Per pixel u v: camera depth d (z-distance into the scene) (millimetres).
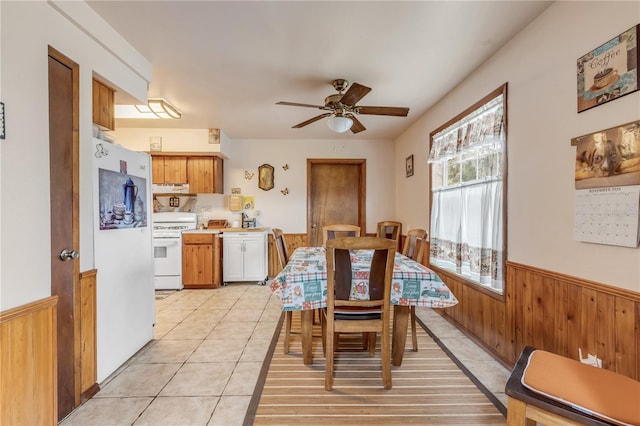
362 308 2018
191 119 3961
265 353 2391
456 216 2986
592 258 1527
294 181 5117
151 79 2484
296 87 2928
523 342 2027
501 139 2260
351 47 2213
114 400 1777
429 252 3574
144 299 2486
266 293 4164
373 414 1653
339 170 5316
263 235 4625
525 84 1988
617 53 1388
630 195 1332
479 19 1890
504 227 2203
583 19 1562
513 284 2119
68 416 1634
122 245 2178
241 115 3775
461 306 2850
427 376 2047
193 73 2631
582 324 1575
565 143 1686
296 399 1787
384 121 4105
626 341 1354
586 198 1553
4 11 1158
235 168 5059
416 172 4090
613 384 1111
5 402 1141
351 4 1733
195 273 4371
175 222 4742
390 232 3910
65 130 1663
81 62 1779
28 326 1238
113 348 2074
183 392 1856
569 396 1059
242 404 1739
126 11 1816
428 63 2459
